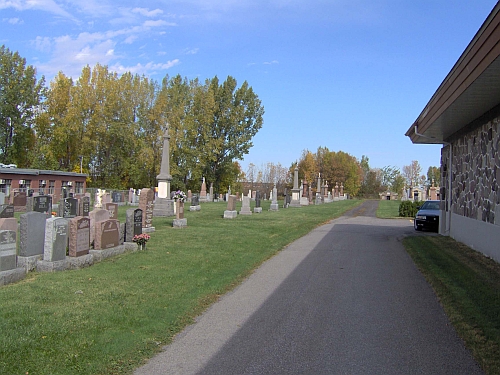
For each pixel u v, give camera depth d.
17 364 4.60
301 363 4.98
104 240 10.78
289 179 91.31
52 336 5.39
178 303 7.16
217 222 22.02
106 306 6.75
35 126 52.25
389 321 6.55
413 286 8.84
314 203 55.53
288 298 7.86
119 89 54.09
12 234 8.12
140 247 12.27
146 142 53.62
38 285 7.79
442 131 15.75
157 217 24.38
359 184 106.31
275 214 30.08
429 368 4.86
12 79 50.34
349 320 6.59
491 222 11.79
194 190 62.00
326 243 15.42
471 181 13.95
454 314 6.77
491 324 6.21
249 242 14.74
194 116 58.47
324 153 99.88
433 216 20.09
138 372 4.69
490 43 7.37
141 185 57.34
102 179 57.69
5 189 33.66
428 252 12.90
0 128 50.75
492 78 8.55
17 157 51.81
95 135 53.41
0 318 5.92
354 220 27.20
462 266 10.60
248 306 7.31
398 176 114.81
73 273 8.98
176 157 57.31
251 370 4.77
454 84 10.05
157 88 56.34
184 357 5.12
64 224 9.43
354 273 10.12
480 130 12.86
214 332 6.00
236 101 64.81
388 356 5.20
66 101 52.22
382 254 12.98
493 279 9.16
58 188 39.69
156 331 5.86
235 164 77.81
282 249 13.95
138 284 8.27
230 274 9.62
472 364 4.98
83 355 4.93
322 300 7.73
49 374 4.44
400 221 27.45
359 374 4.70
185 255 11.71
